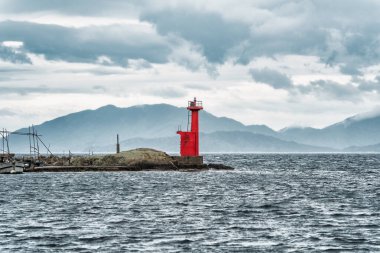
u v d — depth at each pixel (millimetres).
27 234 82125
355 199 131125
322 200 128500
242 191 151375
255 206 115562
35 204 119750
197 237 80062
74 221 94062
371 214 103500
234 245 74875
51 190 154750
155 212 105688
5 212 105750
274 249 72688
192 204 119125
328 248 73375
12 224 90750
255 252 71062
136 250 72000
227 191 151000
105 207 113750
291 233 83312
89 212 105812
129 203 121125
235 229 86500
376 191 154125
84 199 130250
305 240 78250
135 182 181875
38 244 75312
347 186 172500
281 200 127875
